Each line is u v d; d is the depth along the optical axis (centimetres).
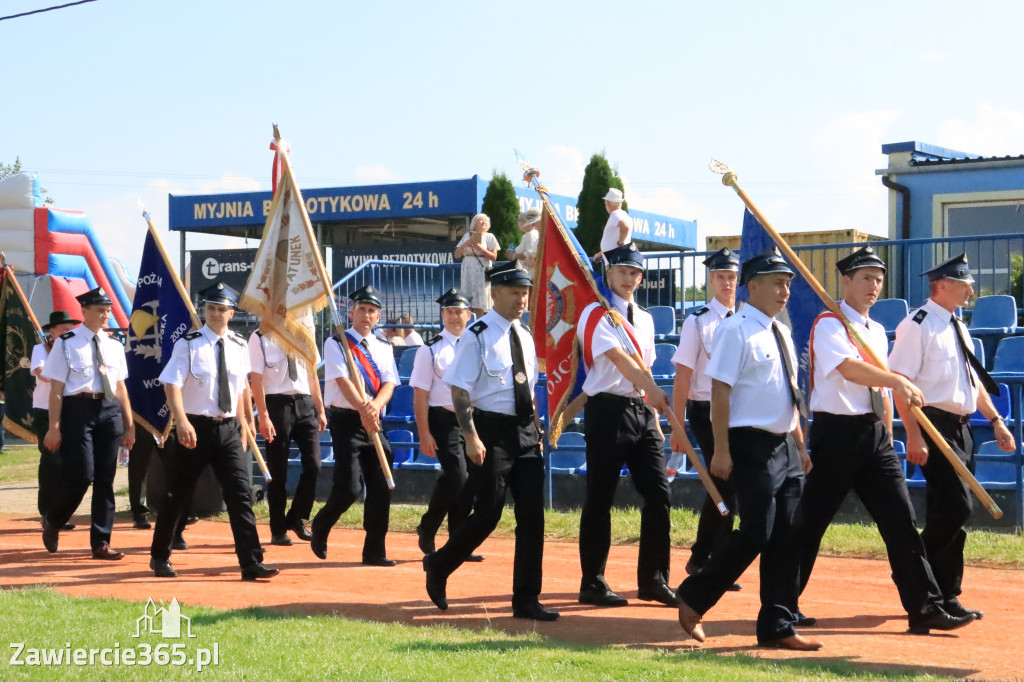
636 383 725
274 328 953
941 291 746
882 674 580
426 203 2605
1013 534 1040
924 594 693
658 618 751
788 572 665
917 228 1872
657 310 1531
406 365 1520
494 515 754
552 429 839
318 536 1038
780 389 655
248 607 780
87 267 2641
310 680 558
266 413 1125
